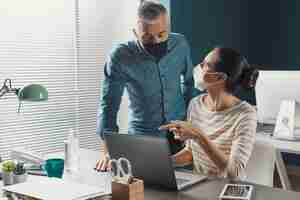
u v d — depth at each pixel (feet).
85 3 12.27
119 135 6.40
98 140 12.87
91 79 12.60
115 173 5.50
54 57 11.60
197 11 12.95
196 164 8.14
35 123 11.22
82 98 12.39
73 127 12.20
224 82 8.18
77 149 7.23
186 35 12.58
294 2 15.49
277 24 15.88
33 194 5.26
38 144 11.34
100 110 10.75
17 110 10.77
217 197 5.82
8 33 10.50
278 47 15.97
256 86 11.28
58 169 6.64
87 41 12.41
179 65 10.95
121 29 13.12
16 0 10.59
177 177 6.84
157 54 10.64
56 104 11.73
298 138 10.93
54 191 5.38
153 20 10.51
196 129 7.23
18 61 10.76
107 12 12.85
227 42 14.42
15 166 6.24
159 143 5.97
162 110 10.73
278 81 10.88
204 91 9.85
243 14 15.17
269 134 11.64
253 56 16.15
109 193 5.52
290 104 10.86
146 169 6.25
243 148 7.35
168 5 12.05
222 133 7.86
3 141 10.55
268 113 11.28
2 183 6.40
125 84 10.64
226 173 7.16
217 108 8.08
